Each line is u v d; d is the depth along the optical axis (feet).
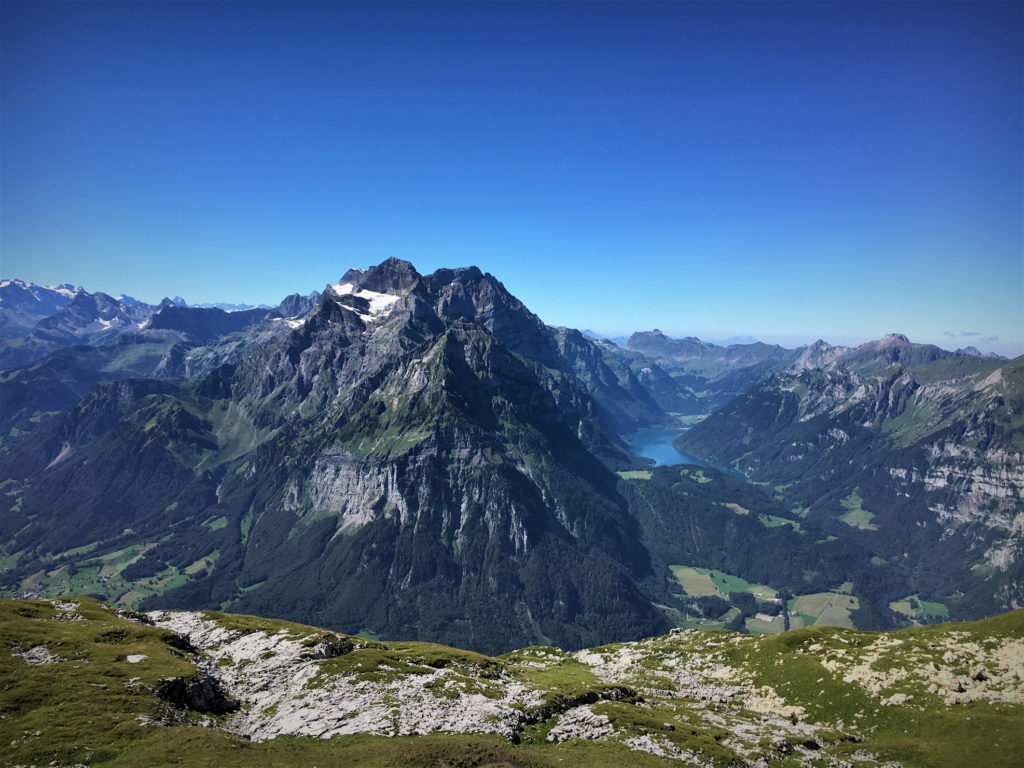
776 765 286.46
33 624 394.32
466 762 254.47
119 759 238.27
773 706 384.06
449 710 323.37
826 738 322.14
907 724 320.09
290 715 323.57
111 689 302.86
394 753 257.75
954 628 408.05
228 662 415.23
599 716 322.55
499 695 358.23
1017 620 381.40
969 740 287.48
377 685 356.79
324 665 389.39
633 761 262.26
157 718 284.00
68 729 258.98
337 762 249.14
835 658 411.95
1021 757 264.93
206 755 245.45
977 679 338.54
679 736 301.22
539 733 313.94
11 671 317.42
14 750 241.76
